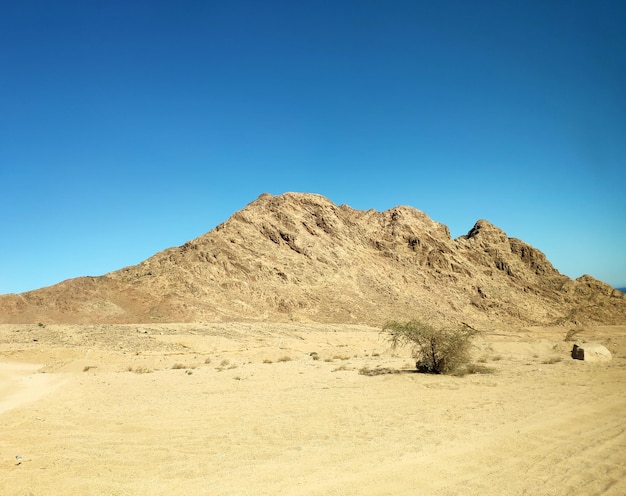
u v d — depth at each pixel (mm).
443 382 21078
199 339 56250
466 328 25797
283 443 11266
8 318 77688
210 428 13234
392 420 13453
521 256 145625
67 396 20375
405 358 36750
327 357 39750
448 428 12219
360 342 63438
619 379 20859
